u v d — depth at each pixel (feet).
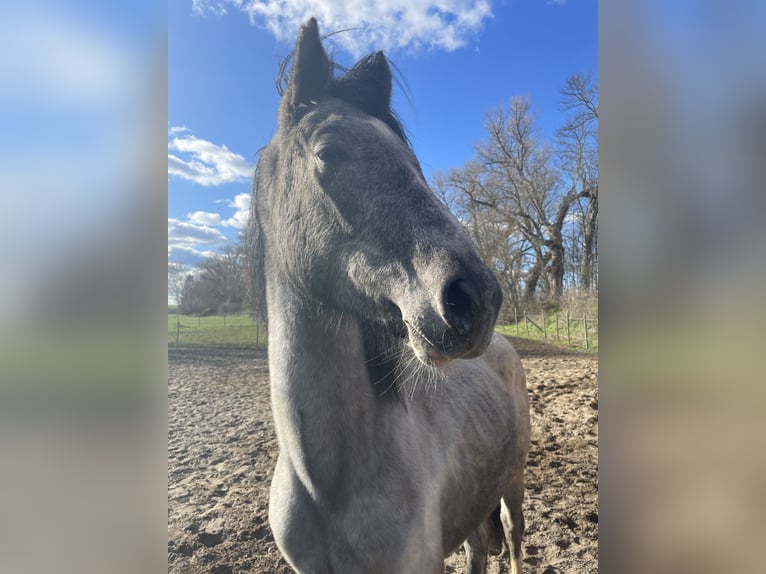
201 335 46.19
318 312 4.82
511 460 8.00
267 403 22.20
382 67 5.36
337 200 4.61
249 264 6.08
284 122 5.31
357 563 4.73
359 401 4.89
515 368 9.29
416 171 4.72
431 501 5.24
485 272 4.00
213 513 11.43
